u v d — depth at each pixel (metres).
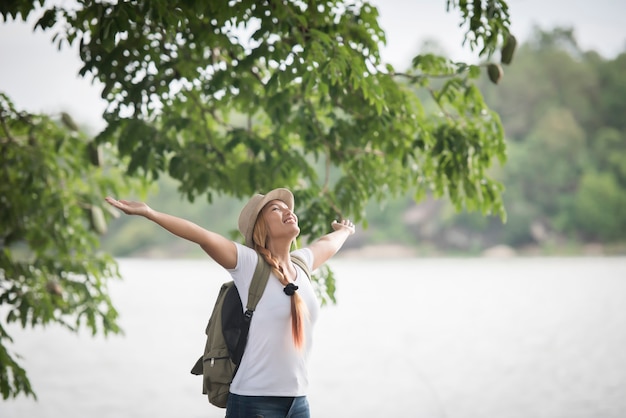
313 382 16.55
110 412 13.70
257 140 7.93
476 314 29.25
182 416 13.44
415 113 7.70
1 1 6.87
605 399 14.23
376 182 8.16
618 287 39.56
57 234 8.80
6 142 8.74
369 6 7.45
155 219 4.33
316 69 6.62
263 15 6.64
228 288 4.71
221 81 7.49
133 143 7.68
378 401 14.55
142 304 34.78
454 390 15.45
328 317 29.12
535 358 19.30
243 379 4.57
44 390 15.76
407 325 26.48
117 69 7.38
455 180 7.57
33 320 8.66
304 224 7.47
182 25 6.69
